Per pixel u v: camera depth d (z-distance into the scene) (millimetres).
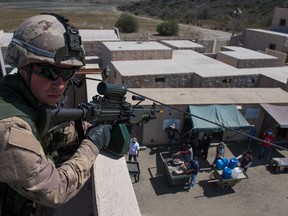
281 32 42938
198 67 24219
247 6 89438
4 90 1546
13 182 1364
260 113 19406
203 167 16891
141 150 18109
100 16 96625
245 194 14953
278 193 15180
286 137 20219
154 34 68500
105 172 2809
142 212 13344
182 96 19266
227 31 76438
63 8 127750
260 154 17984
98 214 2363
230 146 19188
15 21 76750
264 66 28156
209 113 18000
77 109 1969
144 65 23812
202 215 13422
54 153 2199
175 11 103750
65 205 2988
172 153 17906
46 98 1669
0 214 1562
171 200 14219
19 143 1357
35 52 1563
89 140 1934
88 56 30984
